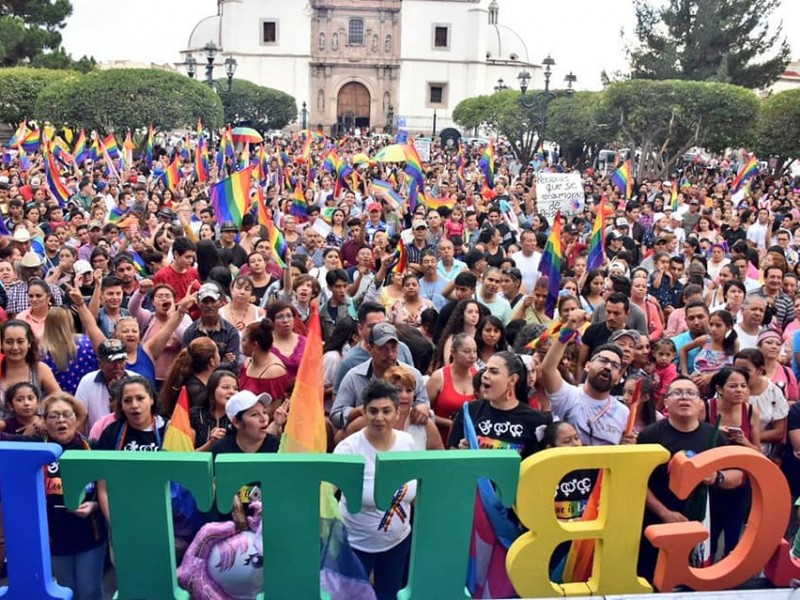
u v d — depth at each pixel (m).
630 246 13.13
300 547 3.97
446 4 76.12
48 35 50.06
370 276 9.58
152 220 13.16
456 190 21.45
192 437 5.08
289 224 13.10
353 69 76.62
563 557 4.84
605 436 5.51
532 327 6.68
